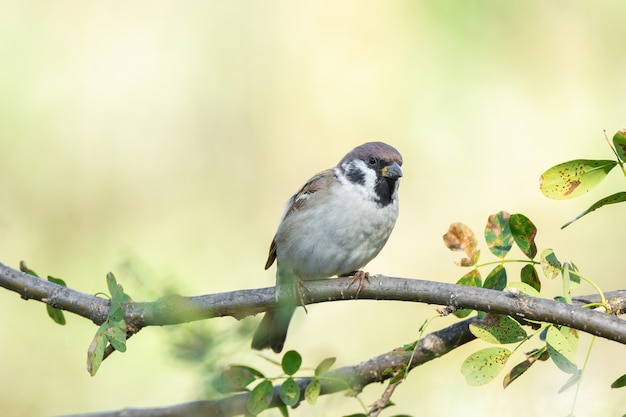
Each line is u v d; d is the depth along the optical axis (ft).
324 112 42.68
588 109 40.37
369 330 35.81
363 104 42.42
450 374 30.01
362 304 36.50
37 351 34.37
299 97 43.09
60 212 40.88
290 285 19.58
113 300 17.19
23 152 41.29
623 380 15.08
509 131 40.78
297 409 18.15
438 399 25.95
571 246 38.60
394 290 18.54
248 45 44.19
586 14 41.06
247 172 42.65
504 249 17.63
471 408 24.20
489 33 41.24
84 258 40.14
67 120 42.50
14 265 39.04
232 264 39.65
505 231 17.72
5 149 41.11
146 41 44.24
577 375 15.07
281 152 42.73
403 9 43.19
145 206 41.70
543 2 41.32
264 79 43.73
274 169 42.50
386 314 36.19
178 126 43.32
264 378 16.46
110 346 17.46
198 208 41.70
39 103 42.19
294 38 44.04
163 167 42.55
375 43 43.06
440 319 35.83
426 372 30.99
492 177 40.45
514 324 15.93
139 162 42.63
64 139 42.06
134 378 30.60
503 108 40.93
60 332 34.65
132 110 42.88
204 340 13.97
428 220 40.22
